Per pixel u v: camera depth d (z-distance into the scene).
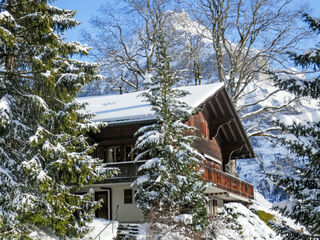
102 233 22.41
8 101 17.58
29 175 17.95
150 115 25.66
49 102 19.34
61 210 18.69
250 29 38.75
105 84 42.25
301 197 13.21
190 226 21.22
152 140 22.09
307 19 13.17
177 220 20.66
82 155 19.97
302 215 12.98
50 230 20.67
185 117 23.67
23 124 17.81
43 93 18.83
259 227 29.19
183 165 22.16
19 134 17.75
